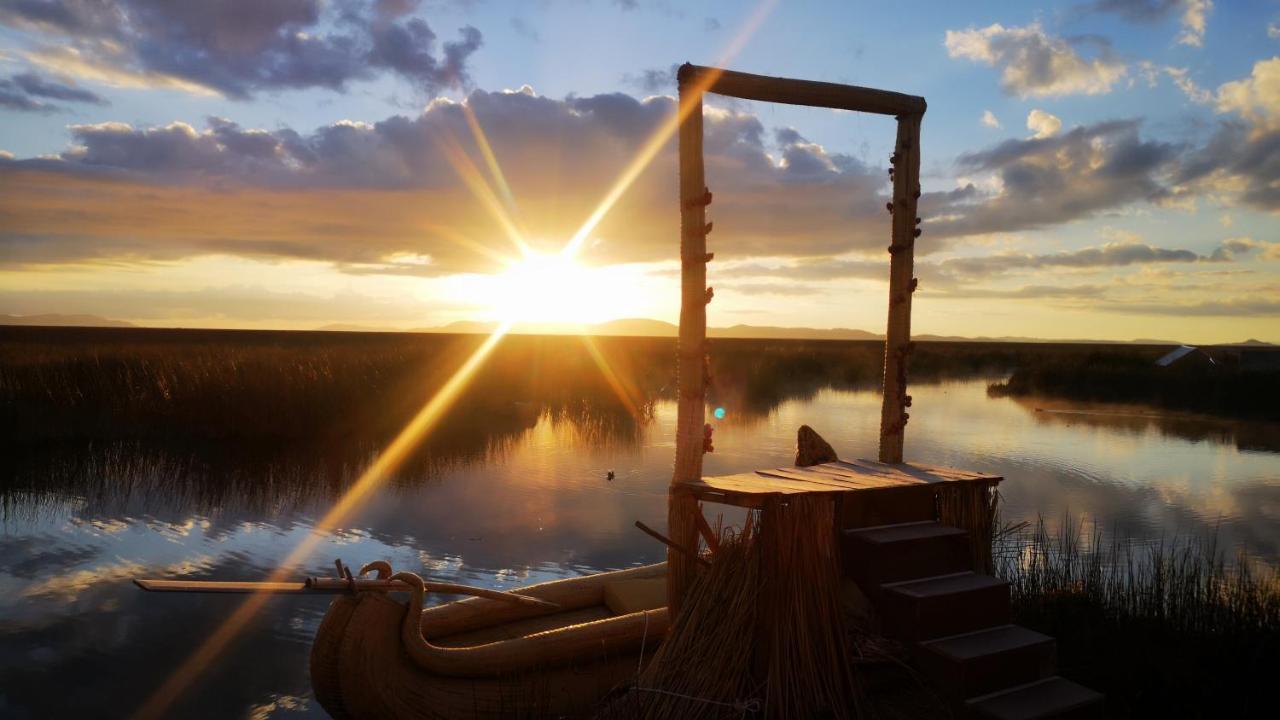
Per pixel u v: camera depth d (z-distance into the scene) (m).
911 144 6.14
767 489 4.77
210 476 14.01
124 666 6.23
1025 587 7.12
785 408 26.80
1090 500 12.34
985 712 4.23
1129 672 5.45
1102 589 7.09
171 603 7.62
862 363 48.47
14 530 10.25
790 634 4.59
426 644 4.57
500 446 17.66
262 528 10.45
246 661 6.36
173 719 5.41
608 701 4.88
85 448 16.38
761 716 4.52
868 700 4.72
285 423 18.77
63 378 19.20
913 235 6.21
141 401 18.70
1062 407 27.84
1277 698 5.07
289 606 7.58
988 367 53.75
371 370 24.36
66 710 5.50
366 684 4.32
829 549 4.79
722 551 4.89
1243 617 6.18
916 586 4.85
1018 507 11.84
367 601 4.44
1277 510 11.68
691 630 4.76
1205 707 5.00
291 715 5.51
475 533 10.25
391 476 14.15
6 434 16.88
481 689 4.70
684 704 4.49
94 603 7.59
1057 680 4.66
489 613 5.67
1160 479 14.14
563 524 10.70
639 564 8.93
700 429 5.22
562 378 29.30
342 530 10.35
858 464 6.08
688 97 5.17
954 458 16.44
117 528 10.40
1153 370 31.86
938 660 4.48
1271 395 25.67
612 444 18.12
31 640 6.70
